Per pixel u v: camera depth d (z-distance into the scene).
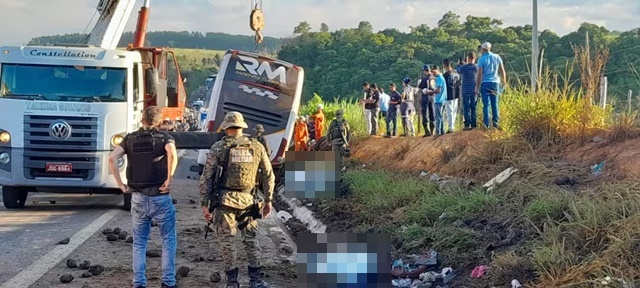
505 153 13.16
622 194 8.95
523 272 8.11
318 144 21.92
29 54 14.50
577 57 13.45
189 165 25.62
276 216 16.27
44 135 14.23
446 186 13.03
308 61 53.91
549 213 9.40
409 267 9.78
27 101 14.24
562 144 12.50
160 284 8.61
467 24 50.28
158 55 22.75
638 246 7.34
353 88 46.97
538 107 13.05
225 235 8.16
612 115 12.62
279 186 20.25
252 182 8.26
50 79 14.51
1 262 9.56
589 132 12.37
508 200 10.90
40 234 11.62
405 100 21.72
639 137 11.23
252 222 8.35
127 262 9.65
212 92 19.75
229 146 8.16
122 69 14.73
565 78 13.42
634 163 10.33
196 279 8.97
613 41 32.78
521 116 13.32
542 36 36.94
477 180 13.10
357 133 25.17
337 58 51.44
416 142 18.81
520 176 11.77
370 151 21.69
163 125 15.31
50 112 14.23
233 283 8.20
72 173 14.31
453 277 9.21
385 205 13.68
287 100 19.66
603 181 10.32
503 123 14.85
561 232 8.47
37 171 14.28
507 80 15.46
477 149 14.29
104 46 20.62
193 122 30.70
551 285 7.42
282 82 19.64
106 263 9.58
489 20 49.72
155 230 12.02
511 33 45.81
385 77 45.31
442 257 9.88
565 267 7.66
